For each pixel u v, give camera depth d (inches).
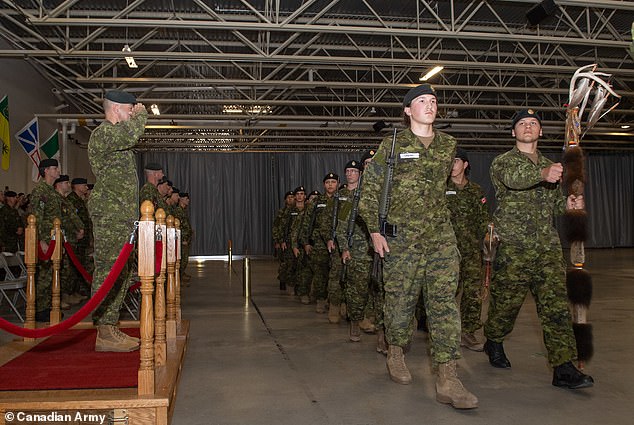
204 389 155.1
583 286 150.2
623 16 458.3
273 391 152.5
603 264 637.9
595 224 1018.1
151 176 293.1
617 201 1030.4
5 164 463.5
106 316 166.9
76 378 131.1
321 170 936.3
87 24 367.2
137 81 500.7
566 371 151.6
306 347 213.6
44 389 121.6
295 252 346.6
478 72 578.6
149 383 116.7
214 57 430.6
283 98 677.9
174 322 190.4
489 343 178.9
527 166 147.9
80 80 493.7
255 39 488.7
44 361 151.9
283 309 324.8
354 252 217.8
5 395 116.9
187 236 458.0
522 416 128.7
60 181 325.7
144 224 118.8
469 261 205.5
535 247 155.7
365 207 142.7
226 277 549.3
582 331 150.4
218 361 190.2
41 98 597.0
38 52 417.4
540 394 146.7
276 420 127.9
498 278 163.9
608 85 146.3
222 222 914.7
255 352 204.7
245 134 839.1
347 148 936.3
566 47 522.0
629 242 1030.4
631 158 1045.8
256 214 922.1
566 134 152.9
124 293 169.9
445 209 143.6
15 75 512.7
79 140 732.7
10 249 404.8
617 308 305.7
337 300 271.6
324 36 484.1
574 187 149.2
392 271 143.6
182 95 660.1
